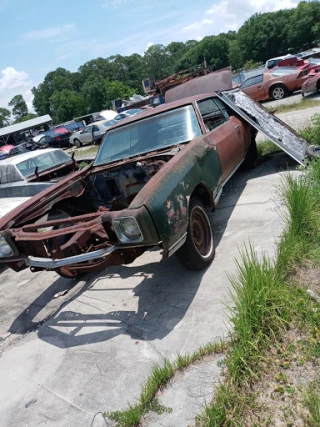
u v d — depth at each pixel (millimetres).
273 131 5578
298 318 2551
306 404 1983
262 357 2318
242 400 2109
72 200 4363
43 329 3547
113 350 2947
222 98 5461
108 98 77812
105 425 2293
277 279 2855
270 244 3678
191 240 3420
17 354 3273
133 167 4500
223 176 4426
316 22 67125
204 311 3043
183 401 2271
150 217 2834
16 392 2814
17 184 6879
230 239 4066
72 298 3953
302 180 4184
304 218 3529
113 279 4078
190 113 4625
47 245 3293
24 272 5133
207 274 3545
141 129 4762
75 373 2826
